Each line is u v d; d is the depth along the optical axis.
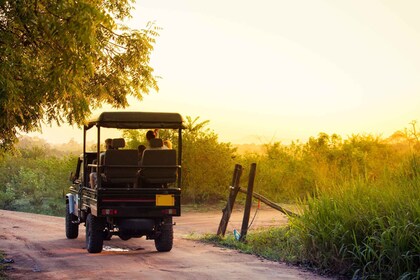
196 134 31.67
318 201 12.41
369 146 24.52
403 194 11.41
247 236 15.75
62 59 8.66
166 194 13.75
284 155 31.83
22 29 8.81
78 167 17.53
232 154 31.91
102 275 10.74
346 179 13.26
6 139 10.48
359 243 11.08
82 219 16.34
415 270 9.90
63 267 11.75
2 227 21.41
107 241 16.95
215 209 28.83
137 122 13.80
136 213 13.62
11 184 41.16
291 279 10.33
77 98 9.50
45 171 42.09
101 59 12.69
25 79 8.74
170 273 10.91
